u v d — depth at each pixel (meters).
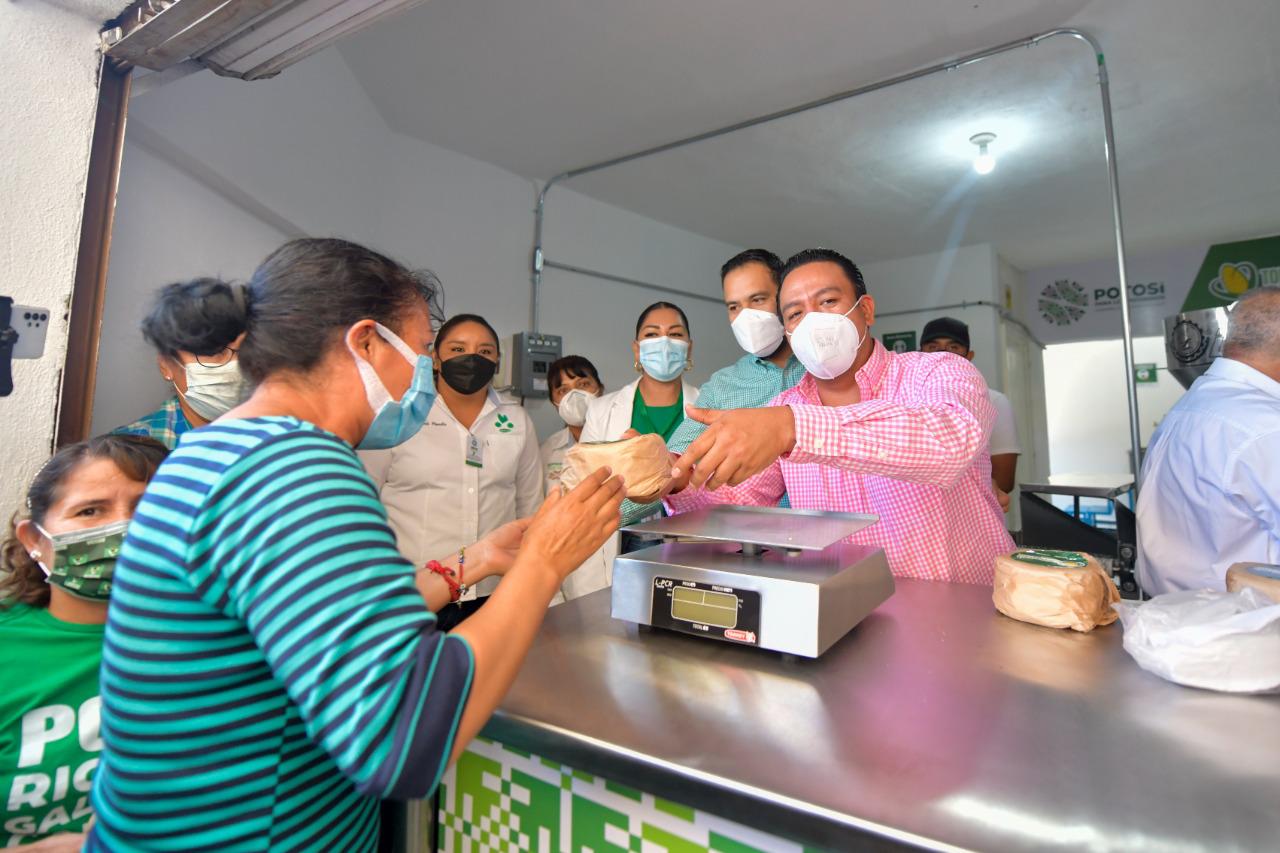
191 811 0.49
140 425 1.50
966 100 3.08
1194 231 4.98
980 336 5.21
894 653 0.81
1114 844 0.44
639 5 2.37
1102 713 0.64
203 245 1.84
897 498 1.27
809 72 2.83
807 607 0.77
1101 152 3.64
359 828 0.62
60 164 1.14
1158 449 1.50
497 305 3.57
